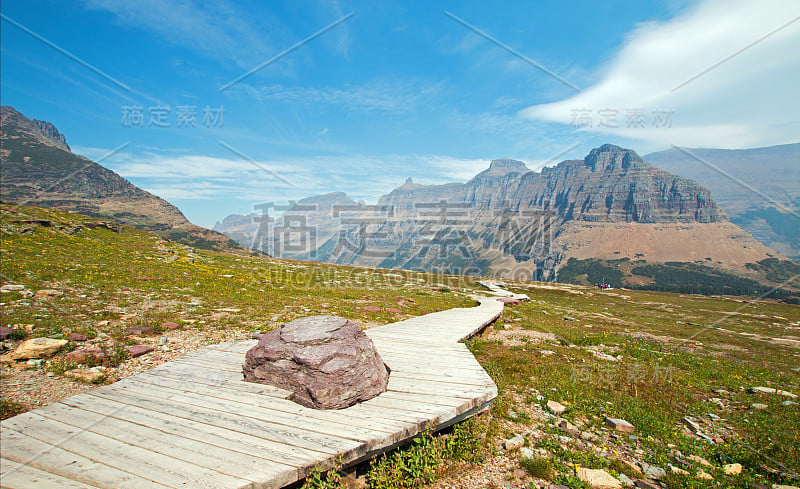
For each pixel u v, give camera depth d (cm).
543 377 1282
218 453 552
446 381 909
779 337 2947
